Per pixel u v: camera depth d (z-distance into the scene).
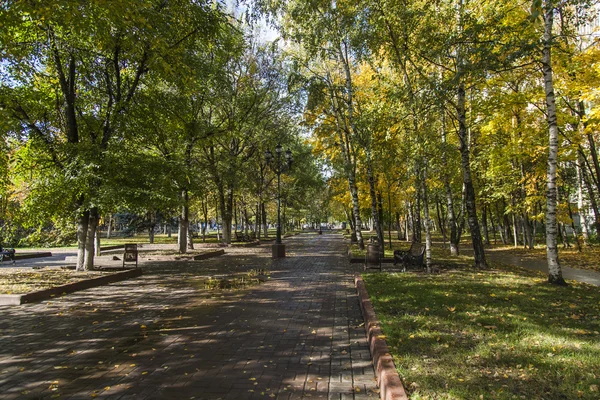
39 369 4.86
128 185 12.69
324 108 22.53
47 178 11.77
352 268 15.05
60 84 13.73
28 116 12.80
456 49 11.20
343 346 5.59
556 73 13.27
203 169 22.31
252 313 7.68
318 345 5.65
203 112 24.59
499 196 24.75
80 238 13.39
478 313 6.31
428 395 3.44
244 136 26.31
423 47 11.40
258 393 4.08
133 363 5.02
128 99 13.80
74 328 6.71
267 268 15.25
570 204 26.06
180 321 7.12
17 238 25.02
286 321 7.03
